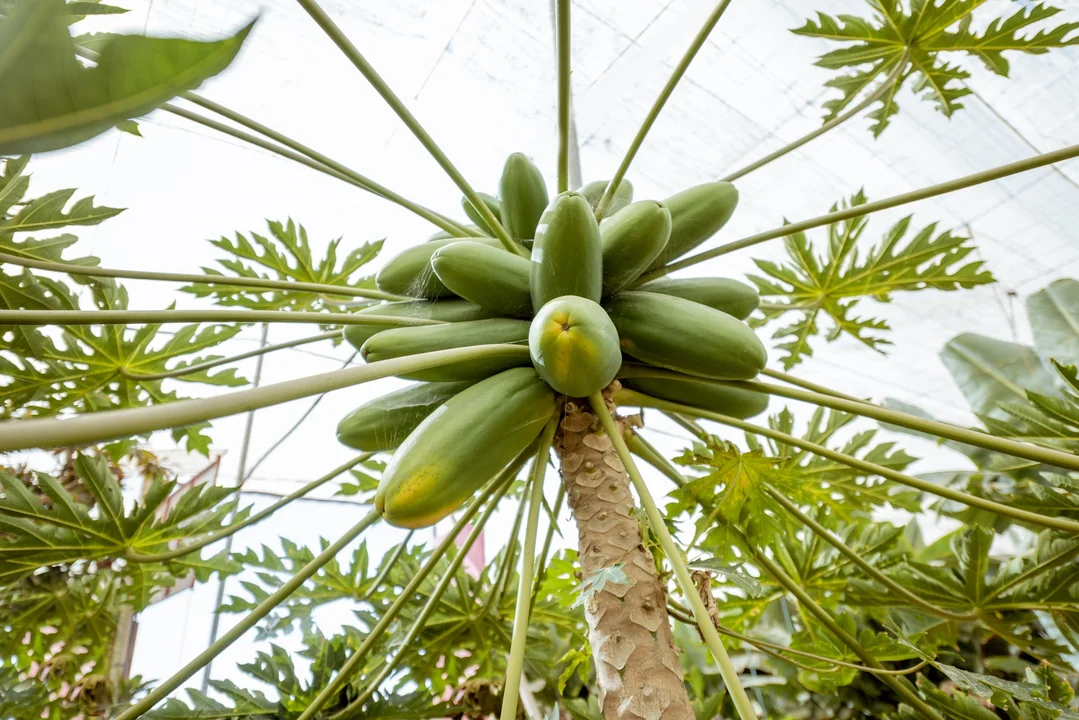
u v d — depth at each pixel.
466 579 1.51
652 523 0.78
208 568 1.41
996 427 1.40
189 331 1.47
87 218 1.28
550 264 0.92
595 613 0.83
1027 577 1.25
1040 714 1.01
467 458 0.86
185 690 1.22
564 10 0.99
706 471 1.94
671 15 2.35
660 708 0.75
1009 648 1.76
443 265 1.01
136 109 0.39
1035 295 2.02
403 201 1.23
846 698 1.65
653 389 1.12
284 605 1.43
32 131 0.38
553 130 2.69
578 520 0.93
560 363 0.82
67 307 1.35
